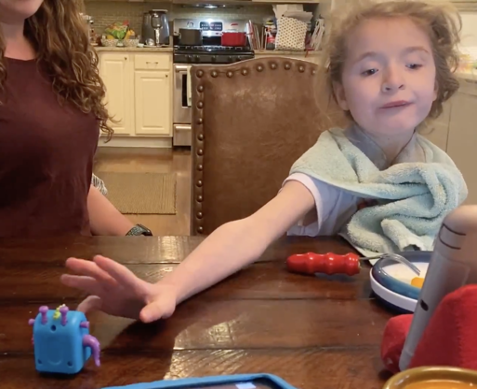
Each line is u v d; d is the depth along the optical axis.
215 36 5.85
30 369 0.58
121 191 4.05
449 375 0.38
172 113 5.52
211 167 1.47
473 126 2.30
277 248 0.98
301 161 1.06
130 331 0.67
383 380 0.58
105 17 5.79
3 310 0.72
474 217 0.43
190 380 0.53
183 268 0.77
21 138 1.25
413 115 1.01
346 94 1.06
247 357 0.62
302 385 0.56
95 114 1.43
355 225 1.02
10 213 1.31
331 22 1.12
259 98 1.48
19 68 1.30
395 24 0.99
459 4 3.02
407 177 1.00
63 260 0.90
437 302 0.47
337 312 0.73
